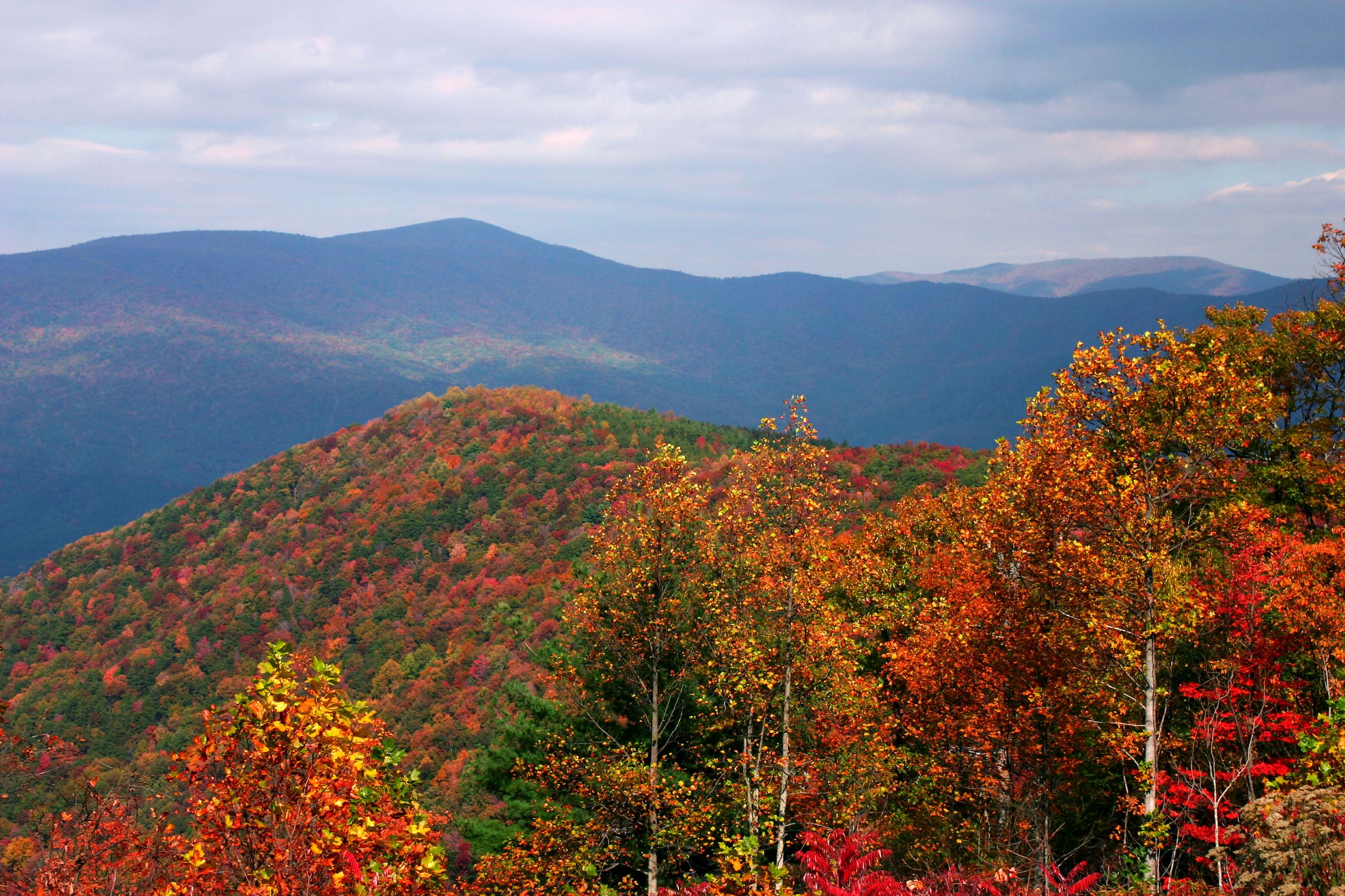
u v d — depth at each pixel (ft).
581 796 61.98
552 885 57.06
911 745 68.85
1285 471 71.92
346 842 18.92
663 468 63.36
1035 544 52.70
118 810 21.77
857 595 74.28
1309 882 24.57
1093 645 52.11
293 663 19.72
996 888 35.04
